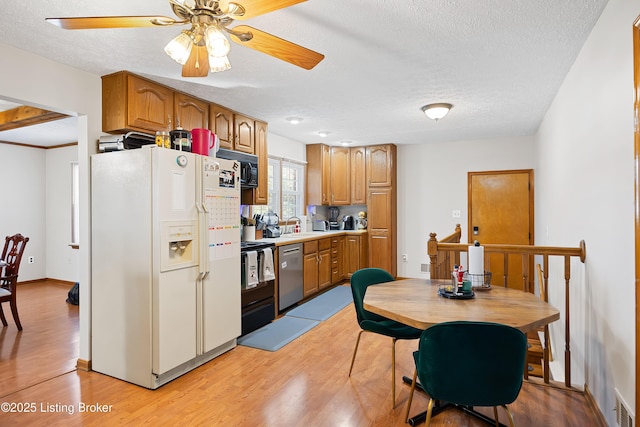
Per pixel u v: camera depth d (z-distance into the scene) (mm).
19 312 4379
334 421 2129
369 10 1981
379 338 3510
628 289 1732
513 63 2711
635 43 1573
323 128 4840
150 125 2984
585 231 2457
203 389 2514
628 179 1729
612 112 1927
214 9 1476
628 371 1728
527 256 2664
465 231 5730
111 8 1940
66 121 4316
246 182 3924
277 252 4168
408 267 6109
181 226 2646
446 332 1562
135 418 2162
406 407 2273
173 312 2590
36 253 5977
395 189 6070
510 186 5453
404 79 3010
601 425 2043
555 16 2062
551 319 1828
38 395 2436
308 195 6113
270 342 3385
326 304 4707
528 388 2512
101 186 2748
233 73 2857
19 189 5777
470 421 2129
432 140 5707
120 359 2654
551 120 3744
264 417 2174
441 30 2205
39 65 2537
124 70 2793
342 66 2732
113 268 2686
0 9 1939
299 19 2070
